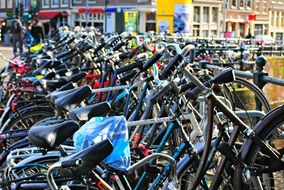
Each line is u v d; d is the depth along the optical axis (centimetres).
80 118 301
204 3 2978
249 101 486
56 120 338
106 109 308
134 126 355
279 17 3931
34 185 293
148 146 345
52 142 250
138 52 548
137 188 302
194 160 309
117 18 2988
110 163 266
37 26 1722
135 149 340
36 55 851
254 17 3462
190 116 337
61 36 1080
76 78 493
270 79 433
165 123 343
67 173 225
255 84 443
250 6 3525
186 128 346
